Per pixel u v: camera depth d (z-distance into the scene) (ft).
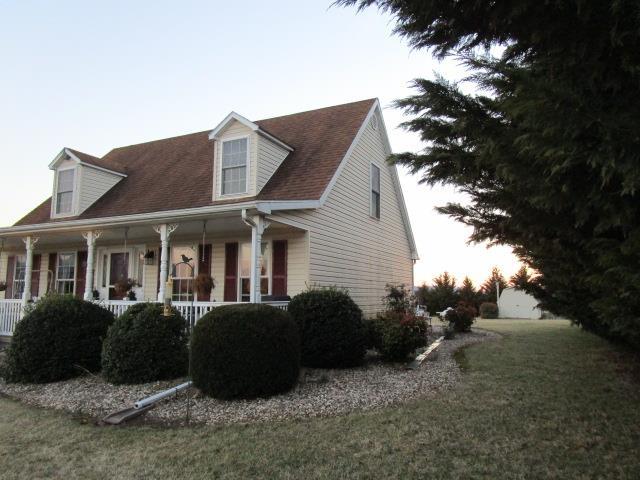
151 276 43.09
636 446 13.80
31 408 20.06
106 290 45.52
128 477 12.41
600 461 12.76
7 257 53.72
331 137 41.55
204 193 38.27
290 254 34.86
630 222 7.75
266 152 36.68
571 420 16.43
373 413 17.79
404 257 58.03
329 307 27.99
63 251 49.14
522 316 85.92
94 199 45.44
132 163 51.88
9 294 52.54
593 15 7.47
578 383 22.24
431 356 32.24
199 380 20.65
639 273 7.45
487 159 10.09
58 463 13.51
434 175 12.39
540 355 30.96
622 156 6.75
